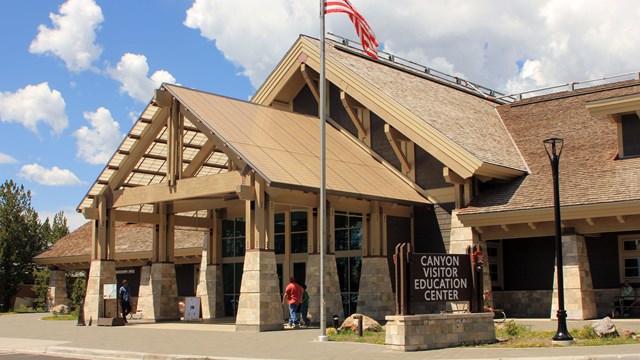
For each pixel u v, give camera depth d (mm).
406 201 28625
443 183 29797
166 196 28266
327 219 26266
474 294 18859
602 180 25703
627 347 16016
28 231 53031
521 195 27000
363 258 27969
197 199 32500
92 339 22469
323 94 21344
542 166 28797
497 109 37469
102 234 30312
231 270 33594
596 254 27453
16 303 53531
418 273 17812
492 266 29594
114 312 29312
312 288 26203
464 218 27188
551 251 28516
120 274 46406
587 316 24922
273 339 20688
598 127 30266
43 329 28016
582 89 34969
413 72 37938
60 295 47000
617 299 26672
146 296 32219
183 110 27844
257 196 24438
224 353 17391
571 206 24594
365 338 20016
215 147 31094
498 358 14805
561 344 17344
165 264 31500
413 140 29250
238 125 27359
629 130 26922
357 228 30656
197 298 31234
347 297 30484
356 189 26766
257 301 23562
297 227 32062
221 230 34094
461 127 30766
